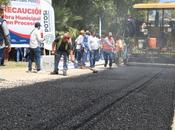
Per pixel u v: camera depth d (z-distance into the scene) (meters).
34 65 24.34
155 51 28.95
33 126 8.96
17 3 25.30
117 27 38.28
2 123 9.15
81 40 25.28
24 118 9.69
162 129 9.05
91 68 23.98
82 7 37.94
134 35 29.62
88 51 25.61
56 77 19.25
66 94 13.56
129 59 29.31
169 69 26.16
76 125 9.14
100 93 14.01
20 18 25.45
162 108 11.55
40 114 10.17
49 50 26.64
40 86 15.59
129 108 11.31
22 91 14.05
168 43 28.80
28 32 25.73
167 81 18.70
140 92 14.70
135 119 9.91
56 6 34.06
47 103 11.72
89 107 11.27
